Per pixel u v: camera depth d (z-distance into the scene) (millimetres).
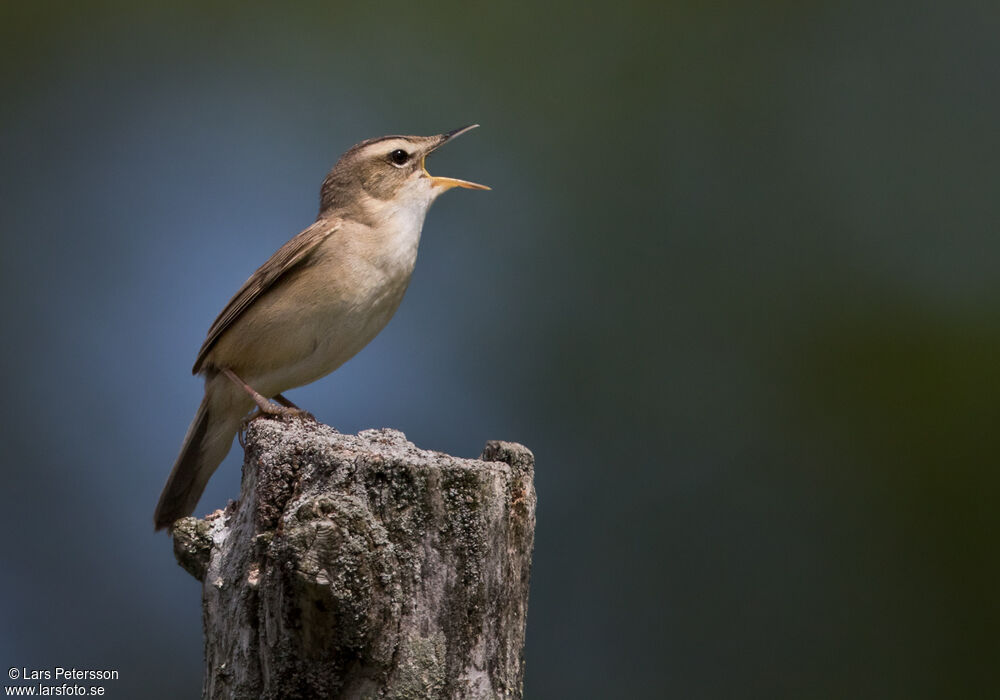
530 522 7074
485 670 6336
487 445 7215
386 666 6148
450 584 6289
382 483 6340
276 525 6523
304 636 6031
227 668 6715
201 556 7500
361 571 5941
